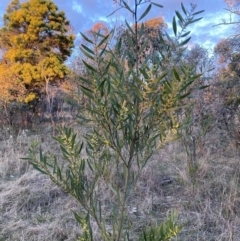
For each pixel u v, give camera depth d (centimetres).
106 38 92
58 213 300
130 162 111
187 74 86
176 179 355
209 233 248
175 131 97
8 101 786
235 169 367
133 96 96
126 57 105
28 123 837
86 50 92
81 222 114
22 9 942
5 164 429
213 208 284
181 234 248
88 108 99
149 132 103
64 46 995
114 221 124
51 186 354
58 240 257
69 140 113
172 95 88
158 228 106
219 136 454
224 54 421
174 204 302
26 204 322
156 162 407
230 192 281
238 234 238
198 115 378
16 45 934
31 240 258
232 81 412
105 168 121
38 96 895
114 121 100
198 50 355
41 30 935
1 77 849
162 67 94
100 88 91
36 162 118
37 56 944
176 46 94
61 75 925
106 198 277
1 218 296
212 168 370
